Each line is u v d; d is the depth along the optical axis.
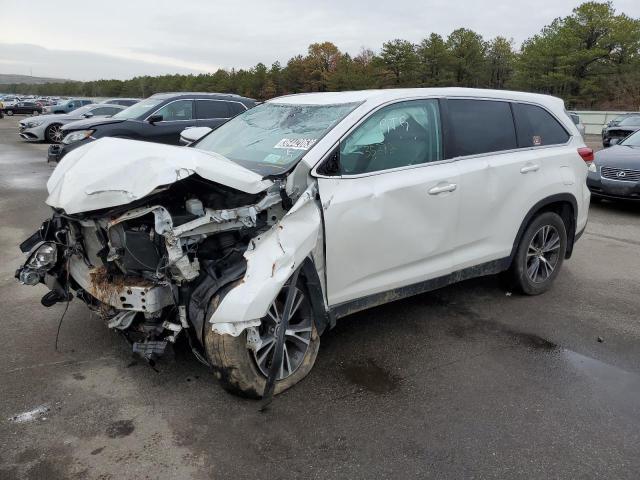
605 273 5.80
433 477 2.65
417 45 79.75
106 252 3.20
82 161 3.17
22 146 19.80
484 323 4.45
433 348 4.00
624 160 9.03
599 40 64.94
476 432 3.00
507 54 80.50
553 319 4.55
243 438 2.91
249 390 3.15
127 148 3.13
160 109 11.02
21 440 2.86
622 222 8.45
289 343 3.49
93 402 3.21
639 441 2.95
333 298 3.55
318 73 89.69
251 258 3.01
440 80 77.56
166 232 2.88
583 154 5.16
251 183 3.11
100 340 3.98
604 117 38.38
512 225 4.58
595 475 2.68
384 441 2.91
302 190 3.32
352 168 3.57
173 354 3.21
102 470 2.65
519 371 3.68
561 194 4.89
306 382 3.48
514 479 2.64
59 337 4.02
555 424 3.09
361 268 3.62
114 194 2.85
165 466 2.69
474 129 4.34
